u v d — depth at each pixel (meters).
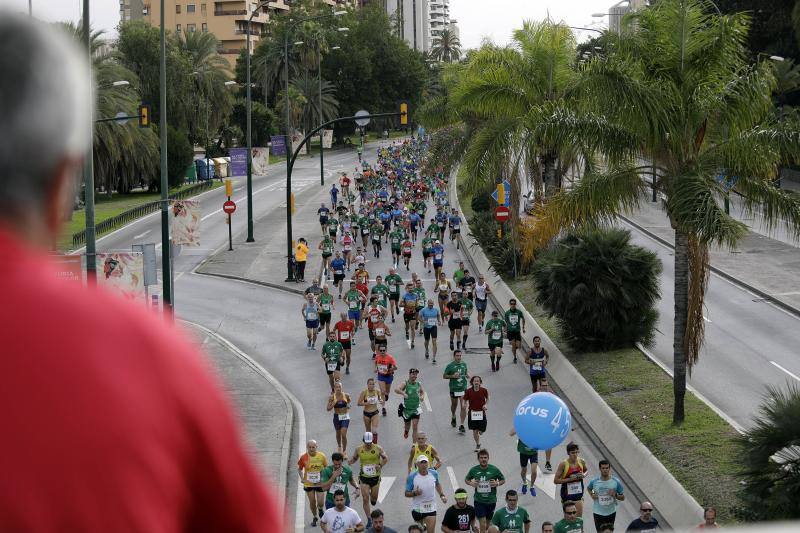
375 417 23.08
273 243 56.03
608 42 23.28
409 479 17.67
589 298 28.41
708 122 21.72
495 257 44.69
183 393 0.89
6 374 0.82
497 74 36.19
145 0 162.12
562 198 22.62
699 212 20.42
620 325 28.75
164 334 0.91
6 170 0.85
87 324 0.86
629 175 22.48
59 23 0.93
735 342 31.16
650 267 28.59
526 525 16.61
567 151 25.89
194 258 51.56
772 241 49.34
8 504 0.79
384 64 148.38
